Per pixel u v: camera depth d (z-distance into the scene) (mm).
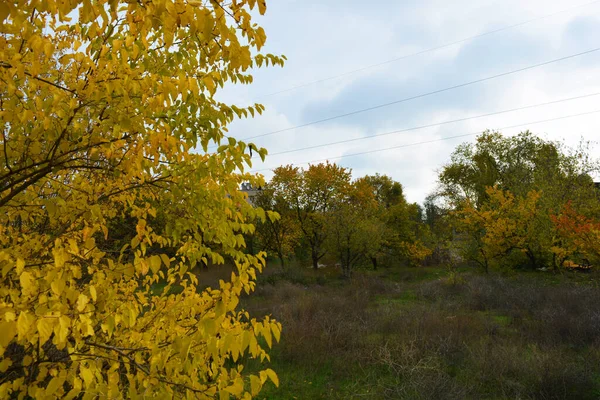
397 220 30844
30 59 1692
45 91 1748
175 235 2594
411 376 6047
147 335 1979
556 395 5375
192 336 1649
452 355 6949
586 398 5406
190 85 1870
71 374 1541
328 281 20125
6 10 1176
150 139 1963
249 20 1702
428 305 11875
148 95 1950
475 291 12797
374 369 6730
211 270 17969
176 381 1692
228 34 1599
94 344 1671
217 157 2316
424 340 7449
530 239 17016
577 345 7457
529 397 5445
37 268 1818
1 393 1438
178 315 2146
